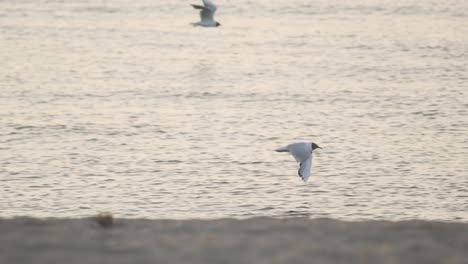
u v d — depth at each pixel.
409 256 12.61
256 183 32.56
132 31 76.25
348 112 46.88
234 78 57.22
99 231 14.48
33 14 83.69
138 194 30.94
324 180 33.09
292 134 42.28
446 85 53.75
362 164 35.91
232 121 45.09
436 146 39.50
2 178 33.41
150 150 38.56
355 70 58.88
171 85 54.94
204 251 12.68
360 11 86.44
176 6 90.00
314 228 14.83
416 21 79.94
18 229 14.54
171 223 15.64
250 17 83.19
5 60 62.53
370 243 13.53
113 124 43.69
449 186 32.44
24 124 43.25
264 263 11.93
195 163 36.06
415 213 28.84
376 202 30.09
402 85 53.81
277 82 55.62
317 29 76.19
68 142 39.88
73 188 31.89
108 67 60.81
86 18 82.44
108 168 35.16
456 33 73.31
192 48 69.12
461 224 15.42
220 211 28.44
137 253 12.58
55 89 52.78
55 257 12.34
